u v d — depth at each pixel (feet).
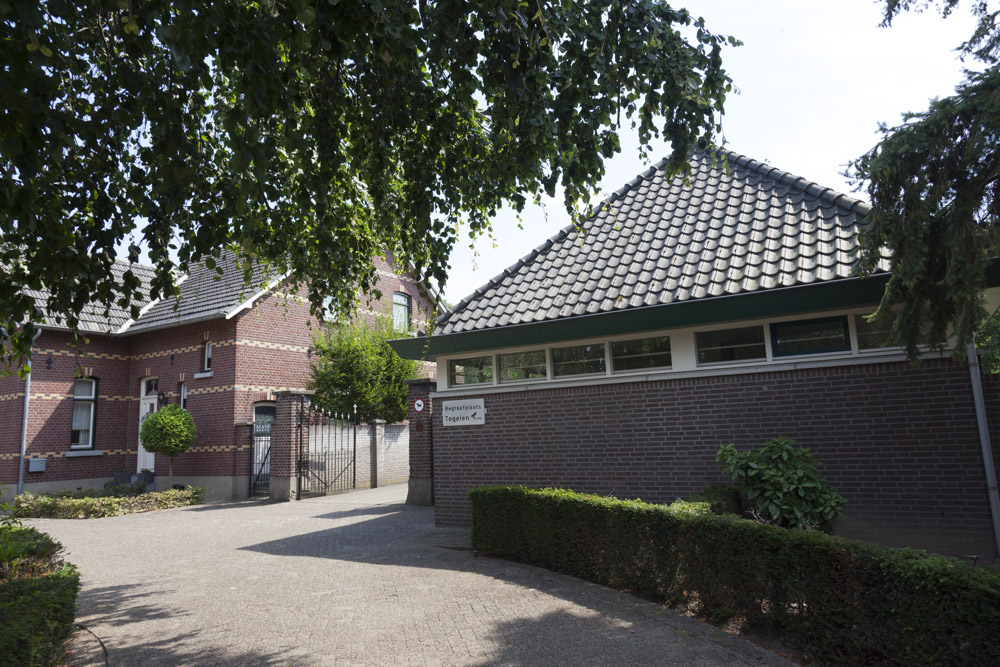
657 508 20.77
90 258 15.56
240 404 61.72
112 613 21.90
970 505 23.66
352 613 20.52
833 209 28.96
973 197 16.52
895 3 18.22
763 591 16.63
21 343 16.85
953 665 12.48
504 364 35.37
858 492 25.54
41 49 10.87
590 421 31.89
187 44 12.38
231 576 27.09
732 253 29.50
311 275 25.91
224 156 20.52
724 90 17.80
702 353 29.48
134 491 61.87
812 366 26.71
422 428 47.55
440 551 29.76
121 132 16.38
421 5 14.76
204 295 67.87
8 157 11.27
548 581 23.07
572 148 18.03
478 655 16.28
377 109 18.20
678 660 15.39
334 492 59.41
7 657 13.33
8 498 63.36
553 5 16.06
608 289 31.78
